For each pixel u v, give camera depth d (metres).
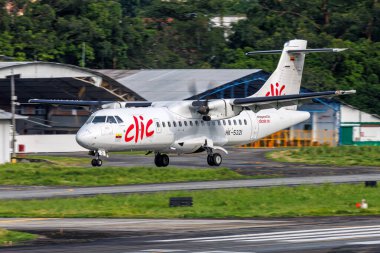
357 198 99.44
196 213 84.50
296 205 93.12
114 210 87.56
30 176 124.25
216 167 146.50
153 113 141.88
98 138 134.12
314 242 62.50
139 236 67.12
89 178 122.06
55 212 86.00
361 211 86.38
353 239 64.00
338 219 78.62
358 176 129.00
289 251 58.34
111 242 63.75
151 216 82.62
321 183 116.38
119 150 138.62
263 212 85.88
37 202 94.00
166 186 113.50
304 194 102.00
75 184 116.62
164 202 94.00
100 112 138.00
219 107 144.75
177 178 124.69
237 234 67.75
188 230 70.81
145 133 138.75
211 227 72.88
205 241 63.81
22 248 60.97
